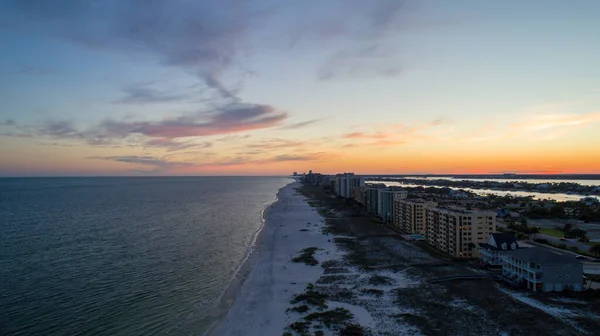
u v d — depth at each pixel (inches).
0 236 5654.5
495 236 4131.4
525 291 3189.0
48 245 5014.8
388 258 4446.4
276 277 3708.2
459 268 3961.6
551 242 5354.3
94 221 7283.5
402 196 7426.2
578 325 2493.8
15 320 2593.5
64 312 2741.1
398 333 2405.3
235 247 5083.7
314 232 6328.7
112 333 2416.3
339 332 2431.1
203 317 2699.3
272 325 2564.0
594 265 4040.4
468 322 2566.4
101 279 3523.6
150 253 4613.7
